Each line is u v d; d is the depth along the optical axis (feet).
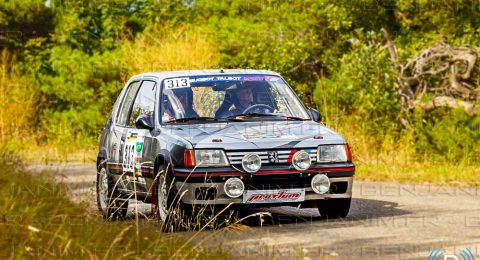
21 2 252.21
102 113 219.61
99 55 238.68
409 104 169.07
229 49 209.97
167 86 82.43
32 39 246.47
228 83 83.05
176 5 240.32
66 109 231.71
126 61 218.59
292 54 189.47
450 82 175.22
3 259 48.21
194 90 81.92
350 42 196.24
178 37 211.00
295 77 189.98
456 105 165.68
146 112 82.99
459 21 200.23
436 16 200.34
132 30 243.19
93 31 247.91
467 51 178.50
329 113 165.48
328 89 174.19
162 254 55.11
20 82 220.64
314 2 204.64
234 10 235.61
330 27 198.39
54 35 248.11
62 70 238.48
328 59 195.00
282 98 83.51
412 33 200.95
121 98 92.17
